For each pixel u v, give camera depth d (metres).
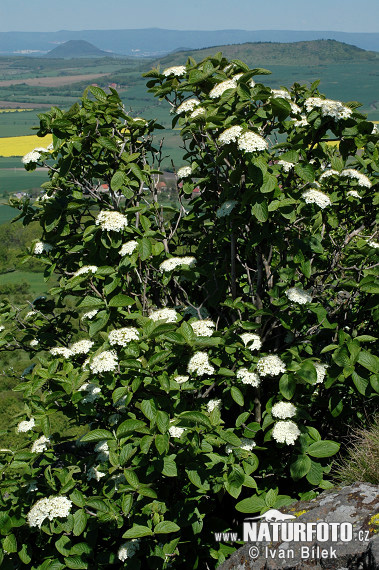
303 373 3.91
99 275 4.58
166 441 3.44
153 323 3.80
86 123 5.18
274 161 4.71
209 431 3.69
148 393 3.79
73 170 5.46
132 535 3.43
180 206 5.75
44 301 6.06
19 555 4.04
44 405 4.19
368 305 4.43
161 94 5.52
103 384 4.02
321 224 4.87
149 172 5.51
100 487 4.15
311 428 4.11
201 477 3.73
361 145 4.73
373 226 5.45
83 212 5.62
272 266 5.47
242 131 4.02
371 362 3.96
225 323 5.56
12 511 4.05
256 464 3.95
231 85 4.53
